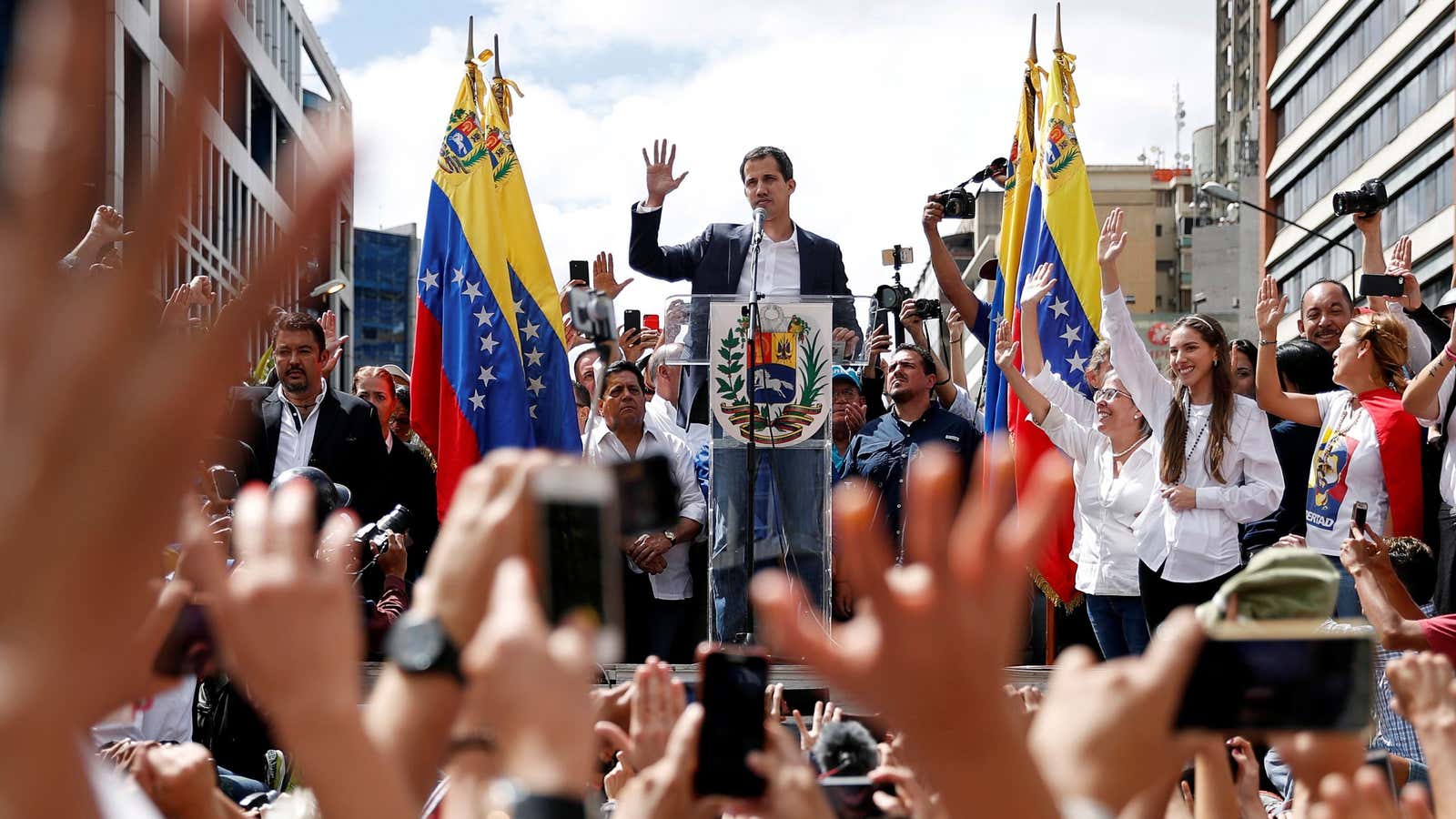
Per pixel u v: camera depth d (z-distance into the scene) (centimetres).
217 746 459
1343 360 633
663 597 737
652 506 163
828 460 625
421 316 851
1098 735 93
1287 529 702
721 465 625
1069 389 731
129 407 49
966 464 738
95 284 48
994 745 69
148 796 208
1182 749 108
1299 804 190
